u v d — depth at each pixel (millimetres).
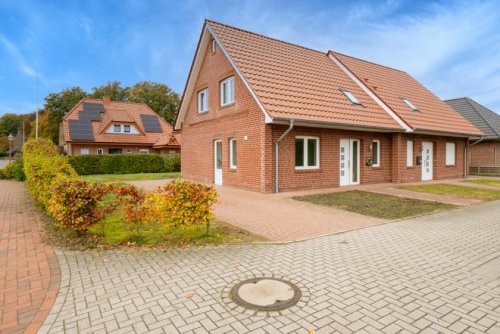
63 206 5832
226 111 14555
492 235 6738
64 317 3424
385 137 16188
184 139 19234
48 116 50750
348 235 6652
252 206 9742
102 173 24609
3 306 3701
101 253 5438
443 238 6492
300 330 3145
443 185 15555
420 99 19891
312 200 10844
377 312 3498
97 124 33219
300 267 4816
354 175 15258
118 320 3348
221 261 5051
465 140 20750
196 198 6074
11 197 12461
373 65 21000
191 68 16953
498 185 15734
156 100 51031
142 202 6227
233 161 14523
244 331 3129
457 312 3518
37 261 5090
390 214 8781
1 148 76375
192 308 3578
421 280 4379
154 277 4441
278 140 12203
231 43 14500
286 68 14859
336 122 12609
